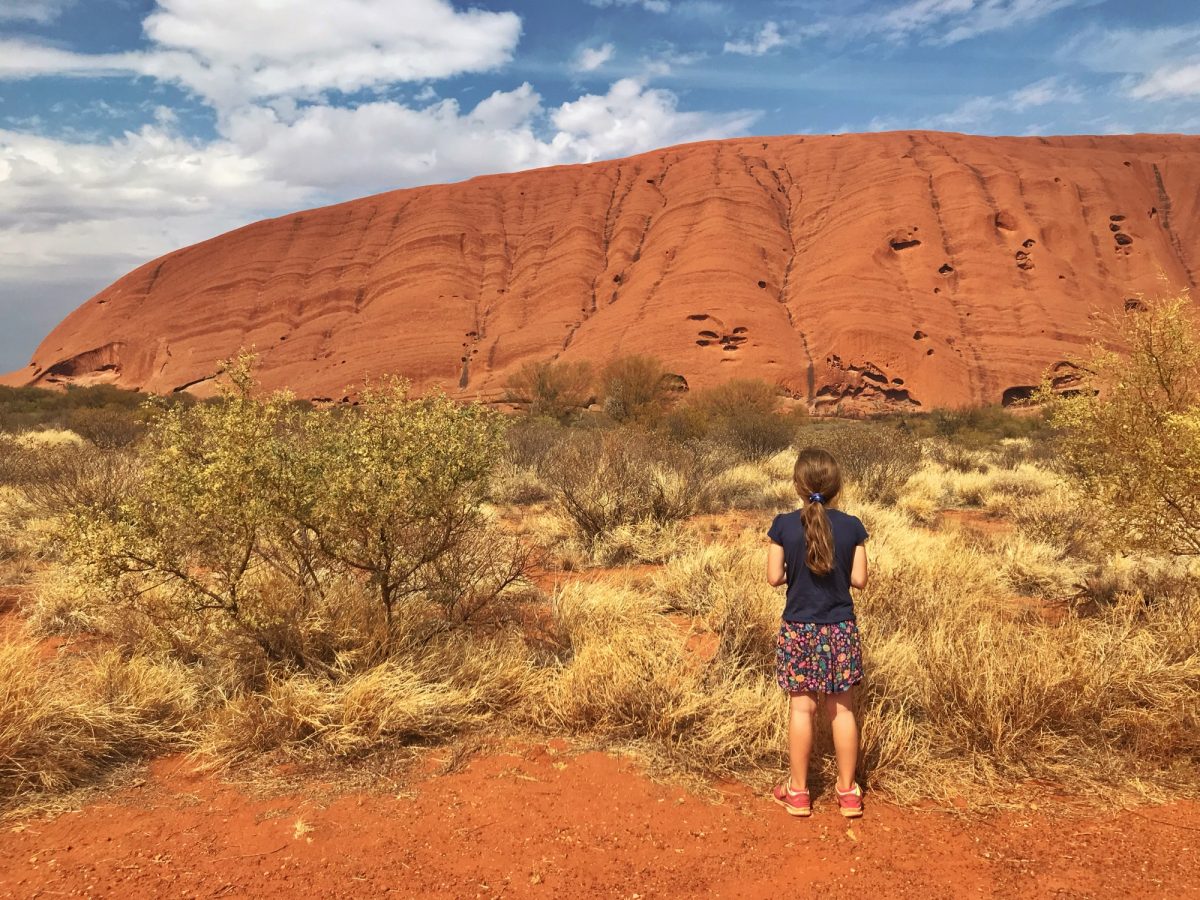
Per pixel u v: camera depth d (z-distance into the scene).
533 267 121.38
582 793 3.49
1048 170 118.12
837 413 87.50
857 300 98.25
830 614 3.42
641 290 108.75
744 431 20.98
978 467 19.11
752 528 10.22
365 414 4.90
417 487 4.70
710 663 4.87
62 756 3.65
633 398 38.38
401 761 3.79
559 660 5.06
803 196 126.44
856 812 3.30
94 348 127.56
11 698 3.74
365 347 110.81
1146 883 2.78
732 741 3.84
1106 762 3.69
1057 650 4.36
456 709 4.24
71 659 5.06
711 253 108.56
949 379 89.06
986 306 99.00
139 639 5.15
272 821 3.25
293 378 109.25
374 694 4.07
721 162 131.25
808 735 3.38
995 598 6.57
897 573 6.30
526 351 104.81
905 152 125.44
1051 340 93.56
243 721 3.96
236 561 4.71
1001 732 3.75
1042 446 20.62
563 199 132.62
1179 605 5.40
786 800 3.39
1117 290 104.81
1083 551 8.17
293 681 4.23
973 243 105.69
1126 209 114.69
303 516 4.56
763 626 5.19
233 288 127.69
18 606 6.61
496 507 11.62
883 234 107.19
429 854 3.00
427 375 104.38
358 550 5.01
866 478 13.55
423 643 5.01
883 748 3.67
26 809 3.32
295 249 131.50
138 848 3.04
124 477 9.59
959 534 9.13
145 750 3.94
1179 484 4.97
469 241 126.19
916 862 2.95
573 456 10.95
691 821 3.27
